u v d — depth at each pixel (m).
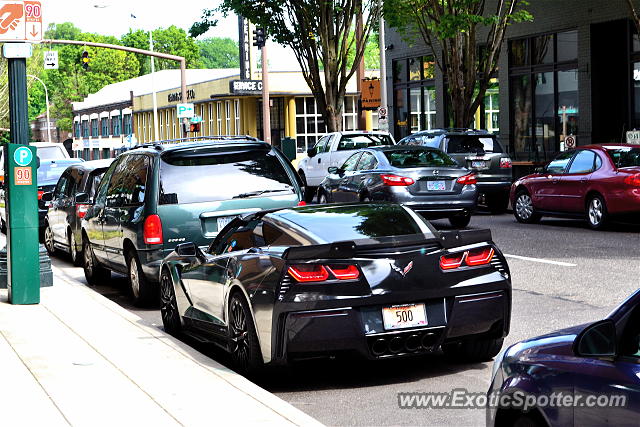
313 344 7.74
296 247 7.80
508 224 22.47
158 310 12.78
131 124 90.81
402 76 43.78
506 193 26.14
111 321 10.93
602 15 30.91
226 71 77.25
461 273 8.09
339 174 22.89
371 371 8.70
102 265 14.87
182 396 7.24
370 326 7.79
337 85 36.25
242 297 8.24
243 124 65.25
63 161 24.69
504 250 17.08
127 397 7.25
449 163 21.20
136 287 12.95
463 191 20.80
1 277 13.92
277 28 35.78
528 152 35.41
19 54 12.45
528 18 29.80
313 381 8.40
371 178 21.16
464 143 25.88
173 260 10.48
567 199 20.94
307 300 7.70
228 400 7.09
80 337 9.92
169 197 12.21
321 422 7.06
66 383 7.78
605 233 19.36
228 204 12.29
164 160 12.34
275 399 7.09
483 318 8.16
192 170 12.34
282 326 7.77
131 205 12.88
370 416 7.17
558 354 4.43
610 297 11.79
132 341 9.62
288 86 63.78
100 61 136.38
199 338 9.95
